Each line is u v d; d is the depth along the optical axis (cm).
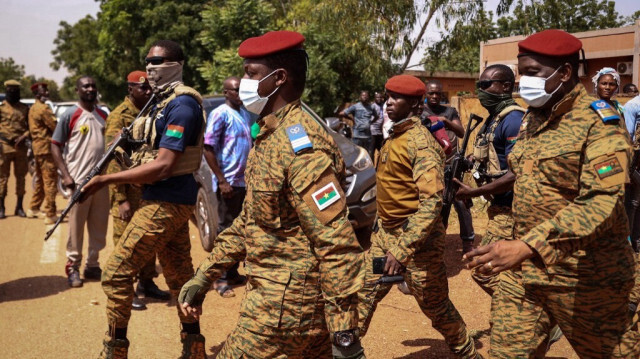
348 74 1700
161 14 2559
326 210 211
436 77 2594
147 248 339
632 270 243
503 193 373
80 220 571
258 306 226
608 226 221
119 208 479
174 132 329
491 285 369
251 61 230
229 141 542
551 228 213
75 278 567
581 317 248
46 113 811
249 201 232
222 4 2064
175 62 354
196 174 680
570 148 240
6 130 903
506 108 387
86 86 612
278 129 223
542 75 246
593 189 222
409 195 338
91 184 323
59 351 418
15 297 536
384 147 350
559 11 1870
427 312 340
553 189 247
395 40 1622
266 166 222
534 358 264
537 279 253
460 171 377
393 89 334
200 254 679
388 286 349
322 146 219
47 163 826
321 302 227
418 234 306
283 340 226
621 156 223
